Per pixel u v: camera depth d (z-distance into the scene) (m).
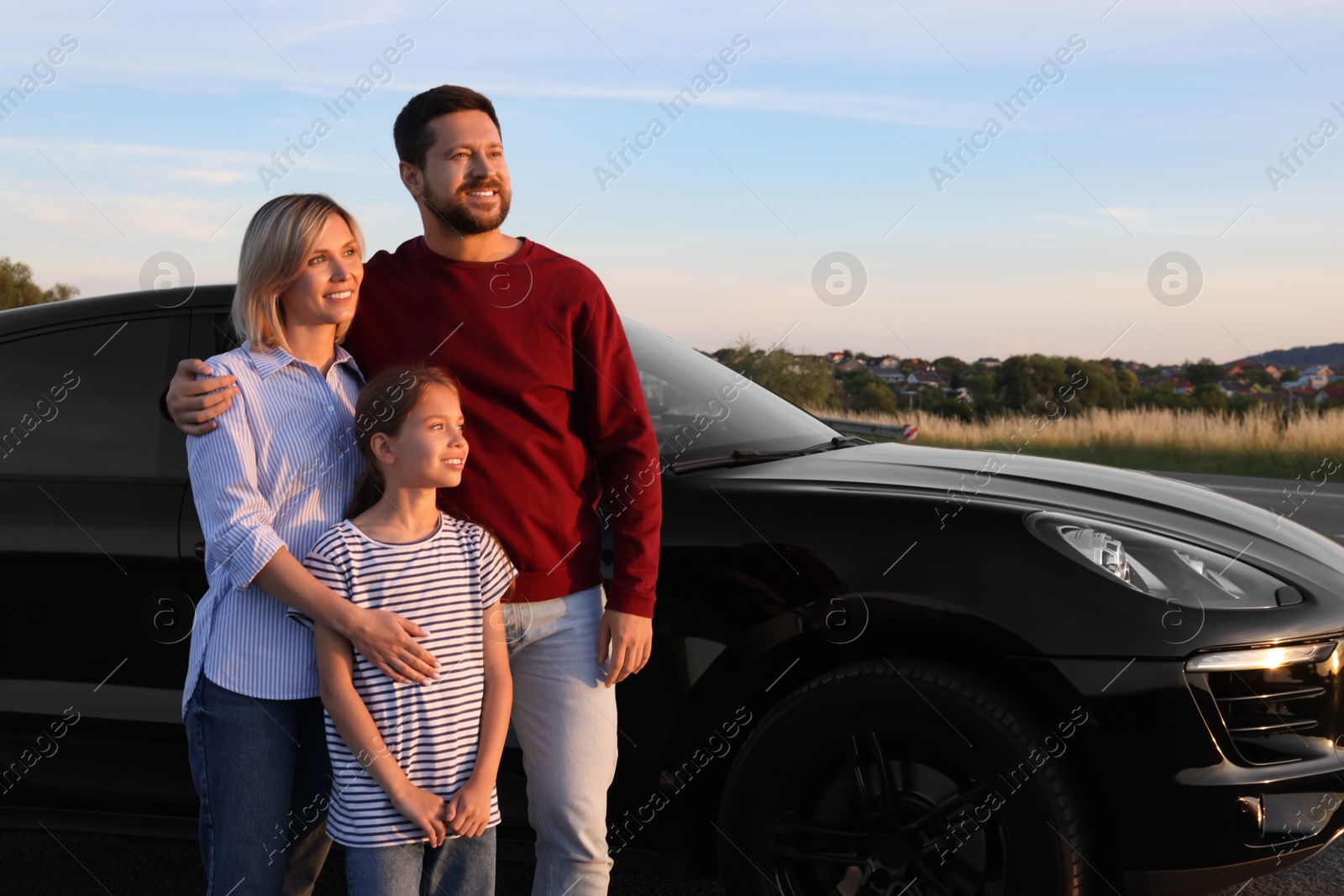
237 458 1.82
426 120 1.96
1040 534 2.22
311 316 1.91
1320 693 2.20
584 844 2.06
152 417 2.62
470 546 1.90
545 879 2.09
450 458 1.84
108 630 2.54
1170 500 2.67
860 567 2.22
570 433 2.04
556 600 2.03
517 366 1.97
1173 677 2.08
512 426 1.97
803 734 2.21
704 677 2.31
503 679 1.92
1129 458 13.11
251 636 1.86
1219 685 2.11
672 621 2.34
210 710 1.86
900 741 2.19
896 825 2.17
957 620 2.14
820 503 2.35
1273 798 2.12
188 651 2.49
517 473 1.97
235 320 1.94
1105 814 2.13
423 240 2.10
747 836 2.25
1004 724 2.08
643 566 2.04
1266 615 2.17
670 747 2.36
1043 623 2.11
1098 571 2.17
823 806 2.27
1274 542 2.50
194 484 1.85
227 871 1.85
